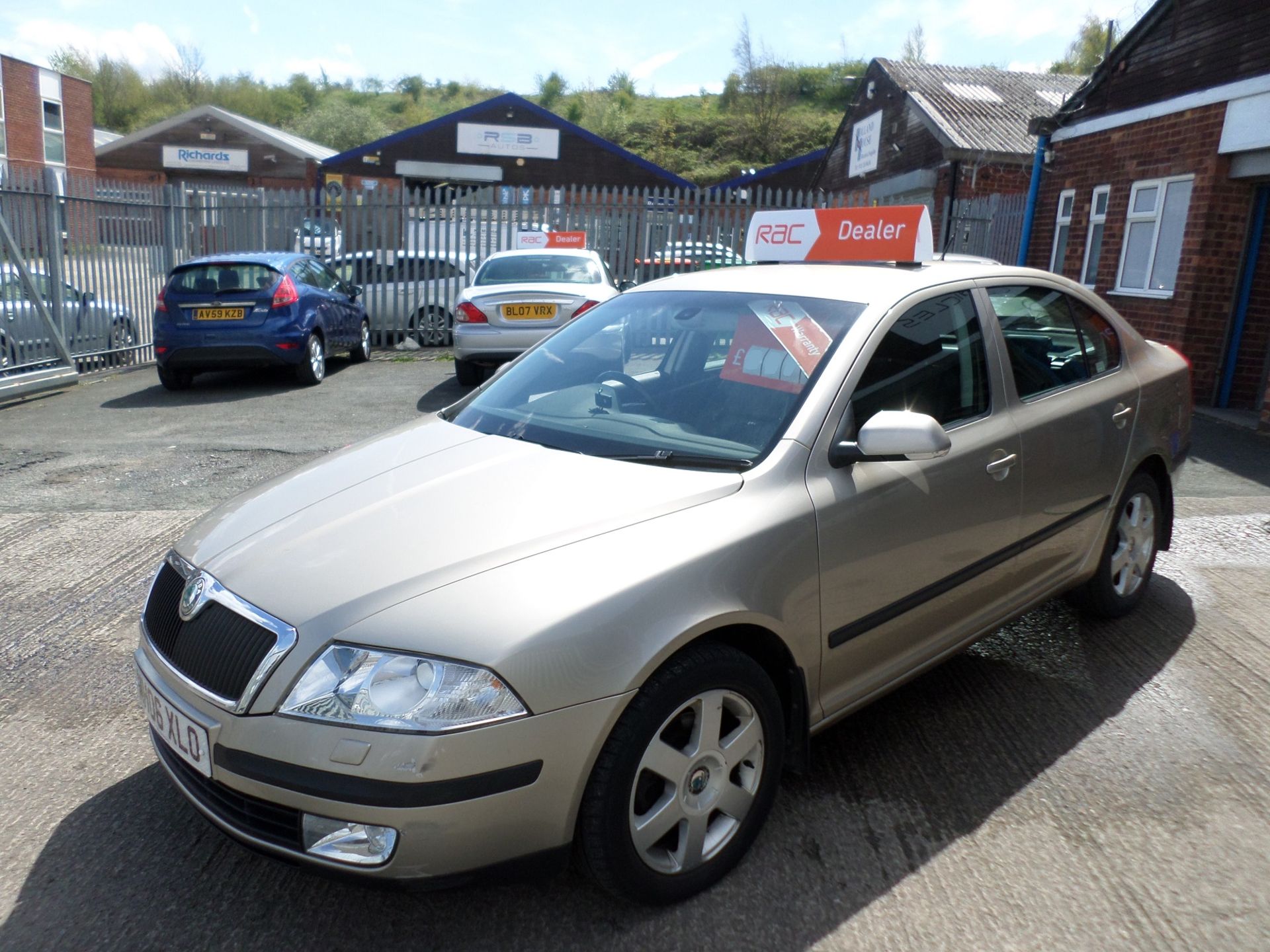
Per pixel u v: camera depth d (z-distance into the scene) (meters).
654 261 15.90
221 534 2.73
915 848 2.78
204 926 2.49
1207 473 7.09
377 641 2.19
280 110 93.06
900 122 22.55
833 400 2.89
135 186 13.52
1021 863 2.71
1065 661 3.98
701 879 2.56
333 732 2.14
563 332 3.80
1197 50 10.84
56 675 3.89
